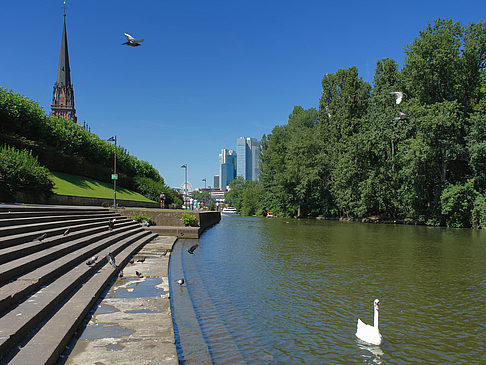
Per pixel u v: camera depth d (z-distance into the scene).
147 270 11.70
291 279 12.44
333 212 69.38
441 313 8.92
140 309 7.51
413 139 43.41
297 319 8.27
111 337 5.87
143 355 5.19
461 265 15.50
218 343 6.69
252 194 114.31
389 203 54.00
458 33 44.69
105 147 54.84
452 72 43.75
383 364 6.13
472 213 39.78
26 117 38.25
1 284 6.79
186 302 8.79
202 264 15.05
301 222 57.19
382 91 51.38
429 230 37.47
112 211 26.84
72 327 5.86
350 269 14.43
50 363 4.64
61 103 126.06
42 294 6.82
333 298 10.11
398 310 9.12
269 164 93.88
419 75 44.28
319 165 67.62
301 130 77.50
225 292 10.42
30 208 14.65
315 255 18.25
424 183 44.38
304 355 6.38
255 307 9.05
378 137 48.16
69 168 44.50
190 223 27.02
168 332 6.20
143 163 77.38
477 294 10.69
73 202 32.66
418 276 13.17
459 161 45.84
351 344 6.96
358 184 53.72
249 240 25.84
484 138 39.41
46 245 10.07
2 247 8.52
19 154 27.61
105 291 8.87
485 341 7.20
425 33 45.72
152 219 27.14
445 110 40.75
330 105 69.00
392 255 18.36
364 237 28.70
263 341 6.93
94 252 12.20
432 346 6.94
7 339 4.68
